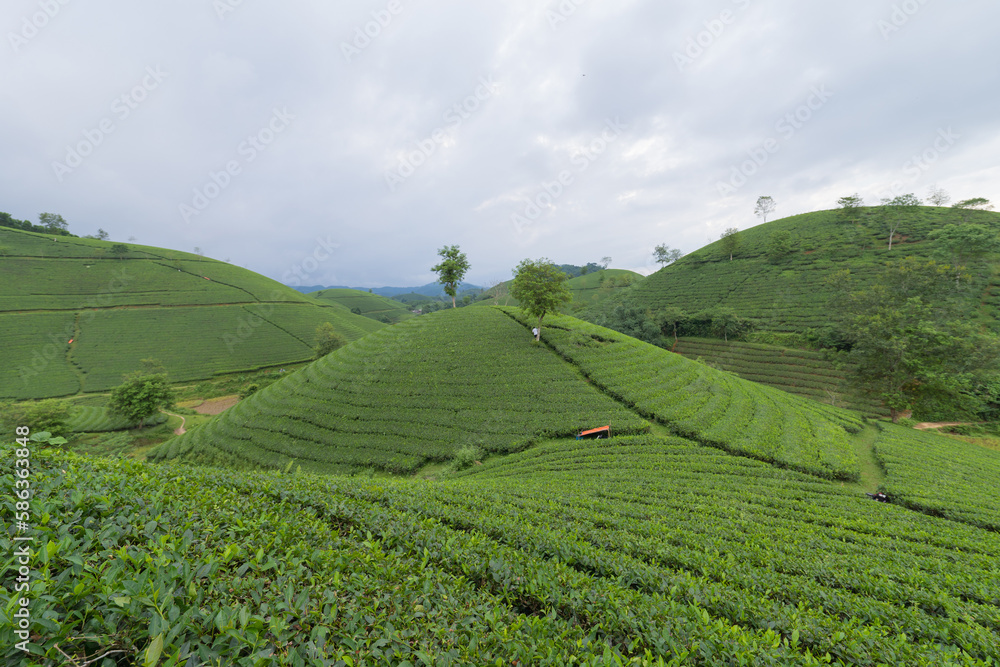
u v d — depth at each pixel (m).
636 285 111.25
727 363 66.06
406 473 30.25
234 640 3.32
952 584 11.70
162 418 60.75
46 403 49.44
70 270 105.06
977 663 6.90
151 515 5.48
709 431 29.78
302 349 95.19
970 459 29.03
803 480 23.64
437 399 38.03
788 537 15.53
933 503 20.30
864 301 55.38
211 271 129.12
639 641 5.69
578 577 7.49
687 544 13.90
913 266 56.94
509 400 36.81
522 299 44.94
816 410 39.06
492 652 4.51
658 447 28.22
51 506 4.61
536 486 20.81
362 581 5.18
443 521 12.17
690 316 76.94
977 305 58.06
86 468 7.30
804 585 10.70
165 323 94.94
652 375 39.88
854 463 25.42
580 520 15.52
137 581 3.45
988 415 44.16
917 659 6.78
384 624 4.44
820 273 79.50
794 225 106.19
